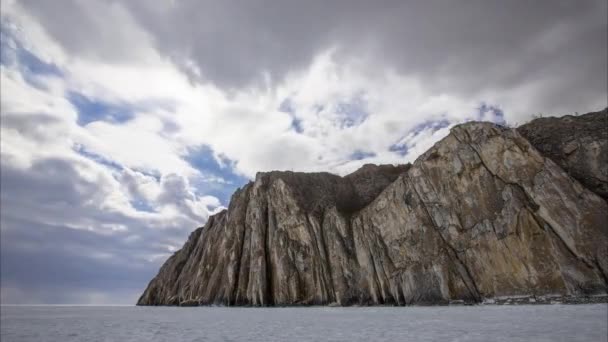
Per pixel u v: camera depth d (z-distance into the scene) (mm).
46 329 40500
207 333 32688
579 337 21891
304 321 41094
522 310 40469
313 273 81875
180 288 129125
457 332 26453
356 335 27797
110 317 62500
